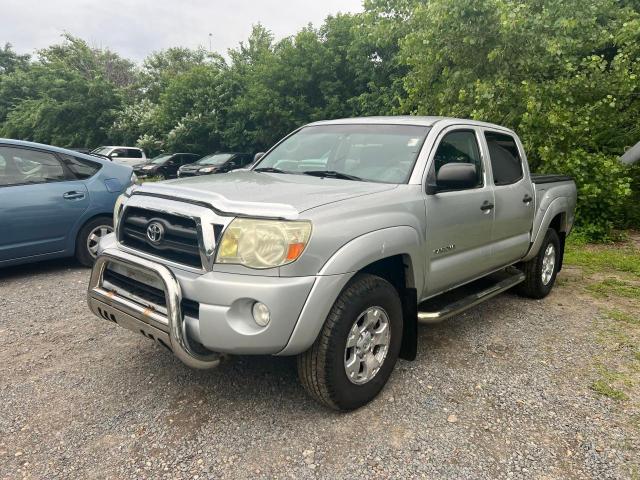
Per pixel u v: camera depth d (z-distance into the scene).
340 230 2.67
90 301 3.14
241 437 2.70
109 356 3.68
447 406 3.03
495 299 5.21
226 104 24.67
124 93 31.47
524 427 2.83
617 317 4.64
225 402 3.04
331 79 20.25
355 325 2.84
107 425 2.81
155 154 27.95
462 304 3.73
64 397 3.10
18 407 2.99
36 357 3.66
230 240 2.53
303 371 2.78
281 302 2.47
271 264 2.49
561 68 8.84
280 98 20.78
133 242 3.06
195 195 2.74
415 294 3.23
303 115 20.69
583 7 8.58
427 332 4.23
